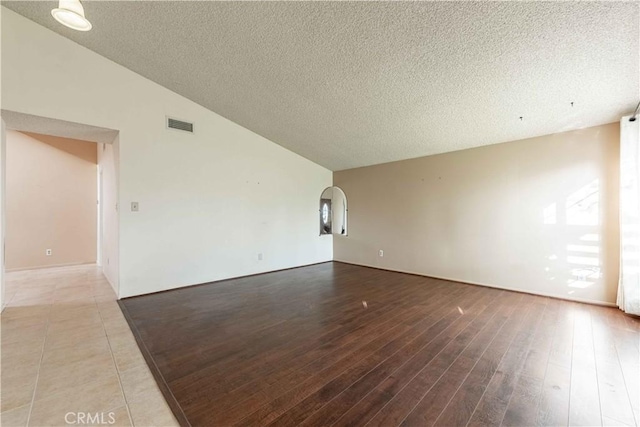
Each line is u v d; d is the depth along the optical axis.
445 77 2.87
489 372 1.95
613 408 1.59
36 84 2.97
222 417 1.50
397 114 3.73
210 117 4.43
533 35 2.20
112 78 3.49
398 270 5.38
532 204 3.86
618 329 2.67
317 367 2.01
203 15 2.60
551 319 2.93
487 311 3.19
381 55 2.70
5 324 2.75
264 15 2.47
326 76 3.17
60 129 3.48
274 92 3.70
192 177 4.23
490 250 4.23
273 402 1.63
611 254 3.30
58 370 1.95
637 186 3.02
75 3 2.00
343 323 2.84
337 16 2.35
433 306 3.36
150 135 3.81
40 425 1.44
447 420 1.48
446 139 4.25
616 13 1.92
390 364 2.05
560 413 1.55
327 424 1.45
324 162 6.12
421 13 2.18
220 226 4.58
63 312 3.09
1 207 2.97
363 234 6.00
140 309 3.21
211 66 3.36
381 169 5.67
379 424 1.45
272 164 5.35
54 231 5.52
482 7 2.04
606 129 3.34
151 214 3.83
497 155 4.17
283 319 2.94
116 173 3.72
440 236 4.80
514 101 3.11
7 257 5.07
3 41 2.81
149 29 2.89
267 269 5.29
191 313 3.10
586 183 3.46
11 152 5.12
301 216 5.93
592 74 2.56
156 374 1.91
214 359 2.12
